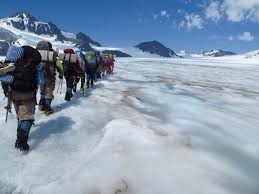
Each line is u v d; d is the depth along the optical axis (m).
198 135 6.62
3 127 6.59
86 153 5.58
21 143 5.41
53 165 5.08
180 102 10.31
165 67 42.94
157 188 4.30
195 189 4.33
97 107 8.87
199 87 15.12
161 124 7.24
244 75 31.39
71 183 4.42
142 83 15.73
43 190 4.29
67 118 7.50
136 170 4.73
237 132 7.11
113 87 13.55
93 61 12.79
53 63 7.80
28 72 5.58
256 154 5.80
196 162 5.16
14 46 5.69
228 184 4.54
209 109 9.45
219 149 5.88
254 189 4.47
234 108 9.94
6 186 4.47
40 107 8.02
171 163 5.03
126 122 6.98
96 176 4.56
